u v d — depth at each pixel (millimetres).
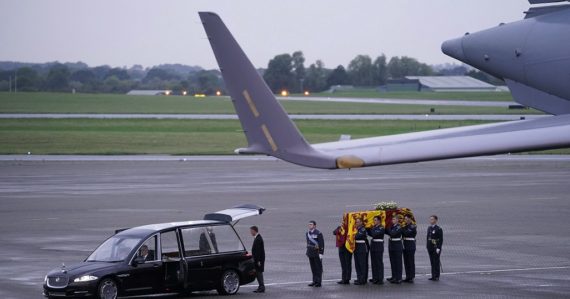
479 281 56781
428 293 52688
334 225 84562
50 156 170875
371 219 56531
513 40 34062
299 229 82188
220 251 53438
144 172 144000
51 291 49625
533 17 34531
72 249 71188
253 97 27516
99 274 49375
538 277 58156
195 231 53094
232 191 115500
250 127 27656
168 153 179375
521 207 98250
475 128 30094
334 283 56875
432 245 57406
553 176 135750
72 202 103938
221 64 27422
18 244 74062
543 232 79938
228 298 52062
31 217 91438
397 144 28656
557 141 28469
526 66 33594
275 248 71688
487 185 122750
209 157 173000
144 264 50875
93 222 87250
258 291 53969
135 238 51969
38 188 119875
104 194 112188
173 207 98625
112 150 183250
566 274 59344
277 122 27609
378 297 51438
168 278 51500
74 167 152125
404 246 56875
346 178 135000
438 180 131000
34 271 61375
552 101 33594
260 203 102438
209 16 27250
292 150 27672
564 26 33094
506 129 29516
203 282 52250
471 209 96750
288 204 101438
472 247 71750
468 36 35594
